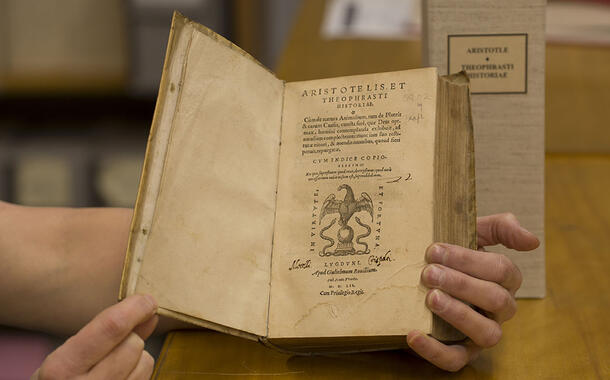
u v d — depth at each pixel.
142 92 3.22
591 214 0.95
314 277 0.61
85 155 2.94
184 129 0.58
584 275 0.81
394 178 0.62
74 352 0.50
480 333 0.58
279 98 0.67
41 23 3.08
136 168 2.86
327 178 0.64
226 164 0.61
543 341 0.68
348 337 0.60
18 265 0.74
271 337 0.60
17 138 3.07
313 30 1.62
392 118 0.64
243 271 0.60
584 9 1.67
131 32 3.10
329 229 0.63
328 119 0.66
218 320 0.57
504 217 0.69
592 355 0.66
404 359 0.65
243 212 0.62
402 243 0.61
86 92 3.22
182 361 0.65
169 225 0.56
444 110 0.64
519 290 0.77
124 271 0.53
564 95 1.28
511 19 0.75
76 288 0.74
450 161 0.62
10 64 3.12
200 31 0.59
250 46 3.18
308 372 0.63
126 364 0.53
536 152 0.77
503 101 0.77
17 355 1.14
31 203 2.65
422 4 0.87
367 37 1.55
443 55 0.76
